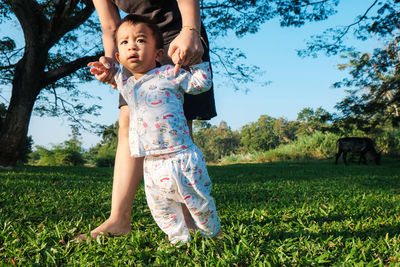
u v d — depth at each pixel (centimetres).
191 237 189
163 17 214
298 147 2623
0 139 1036
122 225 199
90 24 1307
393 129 2194
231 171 1021
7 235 200
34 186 464
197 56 160
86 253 169
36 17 1105
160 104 165
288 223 246
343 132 1504
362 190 487
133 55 166
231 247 179
